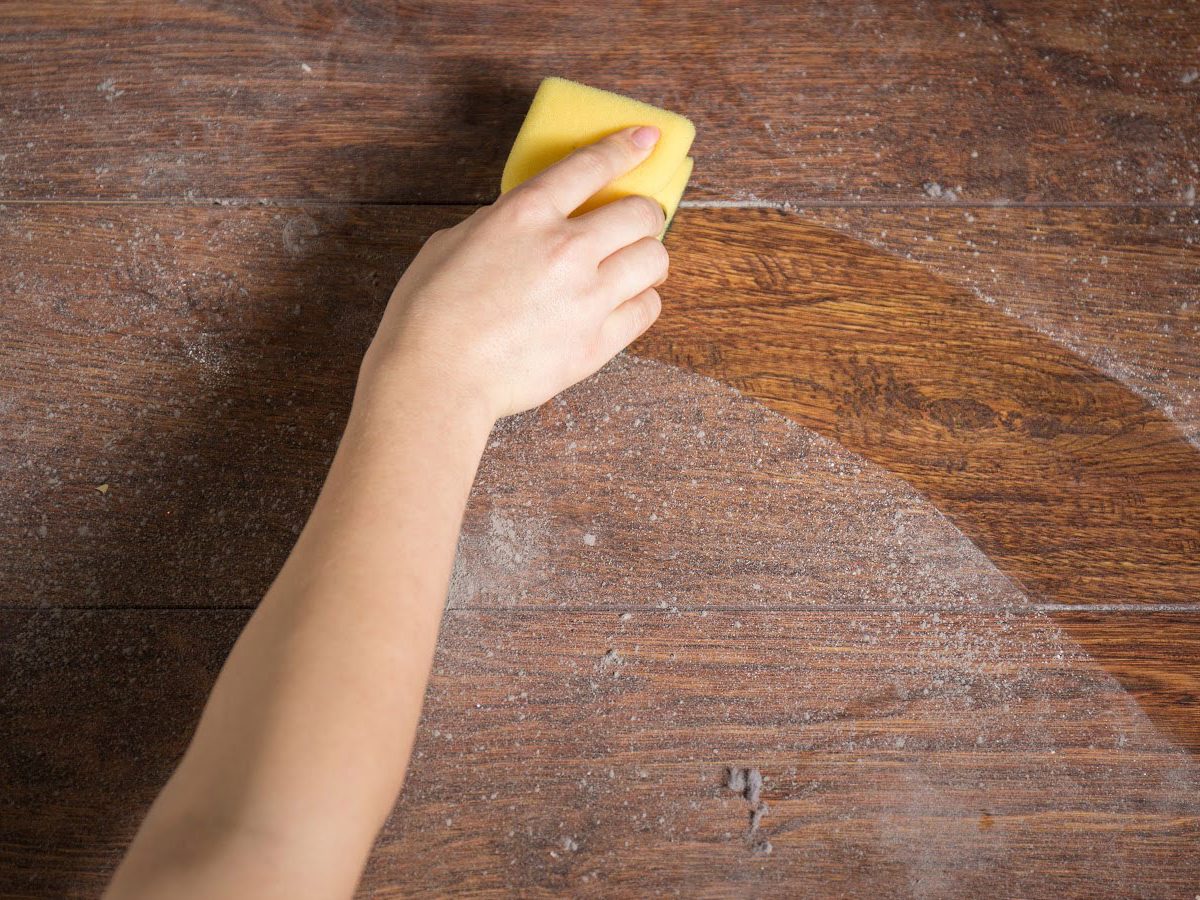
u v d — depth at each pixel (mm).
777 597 544
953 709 536
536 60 585
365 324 562
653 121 525
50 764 528
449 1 588
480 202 574
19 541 545
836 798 529
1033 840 526
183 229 572
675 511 550
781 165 577
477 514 549
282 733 379
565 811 529
